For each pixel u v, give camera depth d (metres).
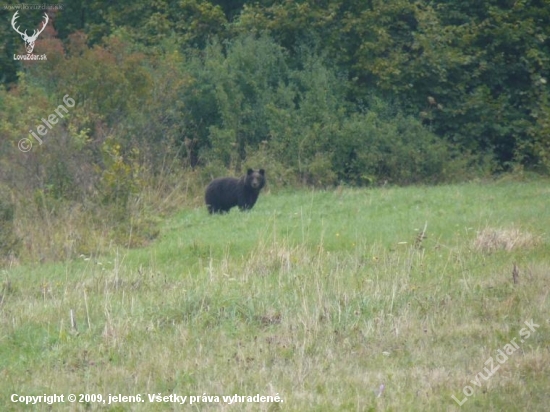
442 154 97.38
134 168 77.56
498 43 105.25
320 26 104.50
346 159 96.00
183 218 75.50
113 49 90.69
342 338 40.91
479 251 56.56
